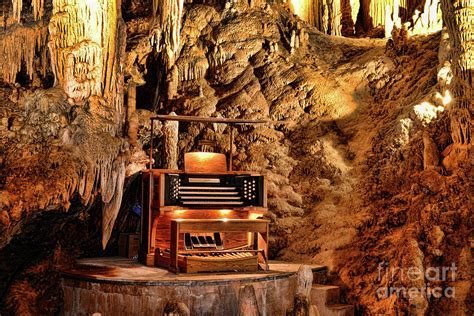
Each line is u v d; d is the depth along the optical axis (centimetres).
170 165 1059
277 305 791
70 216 942
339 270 895
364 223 935
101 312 758
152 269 834
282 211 1021
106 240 949
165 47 1219
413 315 763
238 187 888
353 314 830
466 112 876
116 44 1034
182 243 857
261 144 1113
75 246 991
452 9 920
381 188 974
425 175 907
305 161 1076
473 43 898
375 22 1547
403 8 1516
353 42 1364
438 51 1127
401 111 1048
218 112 1159
